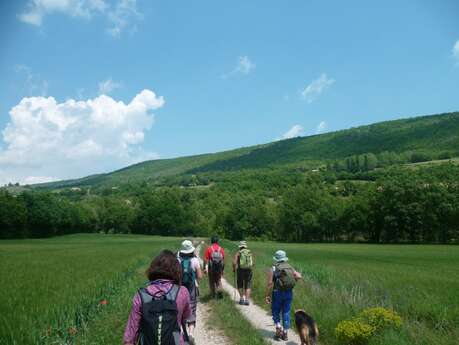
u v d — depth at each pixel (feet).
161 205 415.03
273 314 30.71
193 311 30.94
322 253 162.50
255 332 30.99
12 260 108.68
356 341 26.84
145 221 413.18
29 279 62.80
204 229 411.13
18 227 327.67
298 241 359.87
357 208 314.55
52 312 33.27
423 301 38.88
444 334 27.81
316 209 351.05
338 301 35.96
